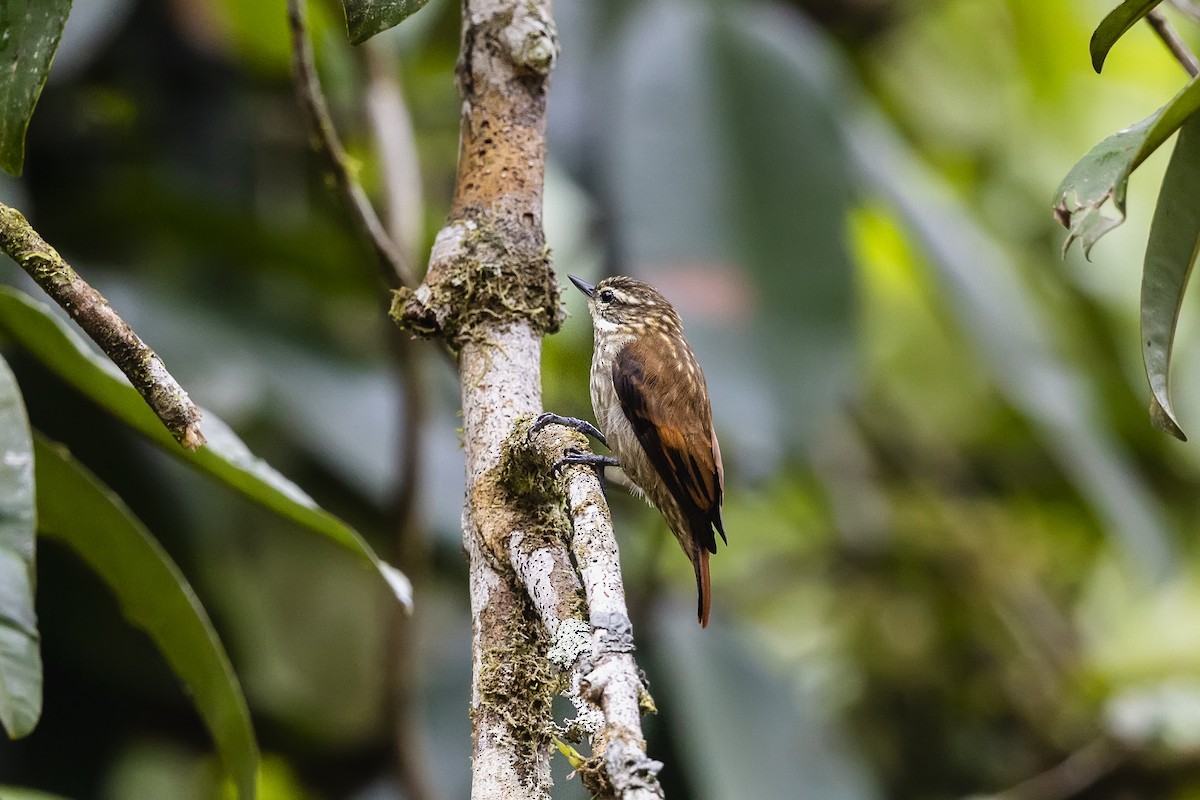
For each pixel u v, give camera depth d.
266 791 11.44
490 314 5.50
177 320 10.42
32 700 4.82
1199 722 11.33
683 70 10.48
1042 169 14.89
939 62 14.98
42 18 4.87
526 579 4.75
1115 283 14.23
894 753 13.07
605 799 3.78
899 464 14.70
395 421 10.76
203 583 10.33
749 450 9.35
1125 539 10.88
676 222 9.91
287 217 11.76
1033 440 14.77
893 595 13.73
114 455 10.12
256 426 11.12
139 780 10.92
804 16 14.51
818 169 10.24
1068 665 13.37
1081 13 14.26
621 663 3.98
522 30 5.82
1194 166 4.43
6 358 9.97
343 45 11.27
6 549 4.98
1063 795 11.48
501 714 4.80
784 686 10.74
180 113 11.80
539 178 5.78
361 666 11.21
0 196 10.00
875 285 14.46
